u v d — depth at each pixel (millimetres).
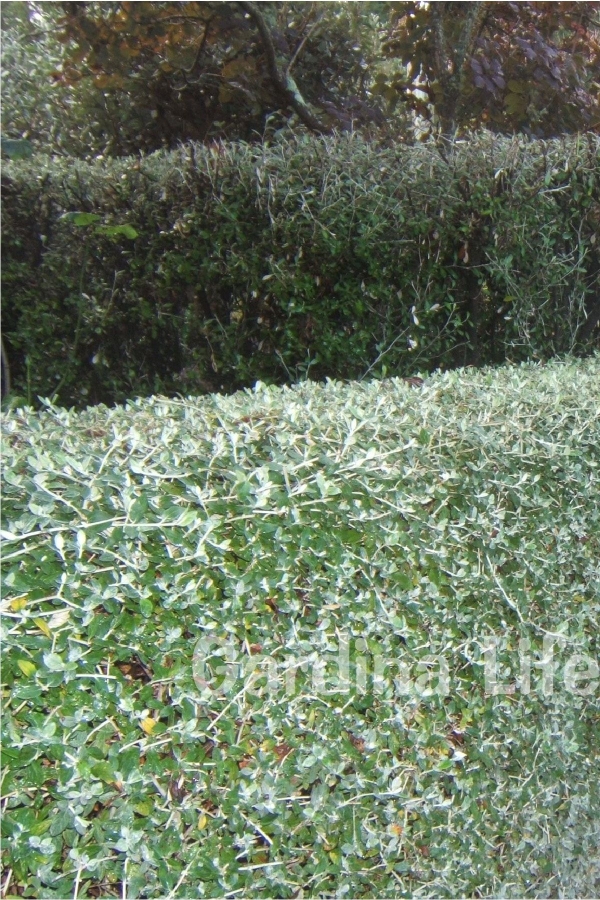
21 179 5066
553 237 4742
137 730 1724
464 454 2281
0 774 1581
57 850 1639
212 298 4551
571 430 2514
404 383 2910
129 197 4688
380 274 4484
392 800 2100
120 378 5023
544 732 2436
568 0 6758
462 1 6375
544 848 2461
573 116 6980
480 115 7070
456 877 2250
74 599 1662
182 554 1773
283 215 4309
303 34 7230
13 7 7965
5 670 1598
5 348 5348
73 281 4984
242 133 7242
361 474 1993
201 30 6785
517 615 2371
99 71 7020
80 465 1712
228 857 1835
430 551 2141
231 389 4625
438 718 2191
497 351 4820
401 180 4441
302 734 1968
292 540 1916
